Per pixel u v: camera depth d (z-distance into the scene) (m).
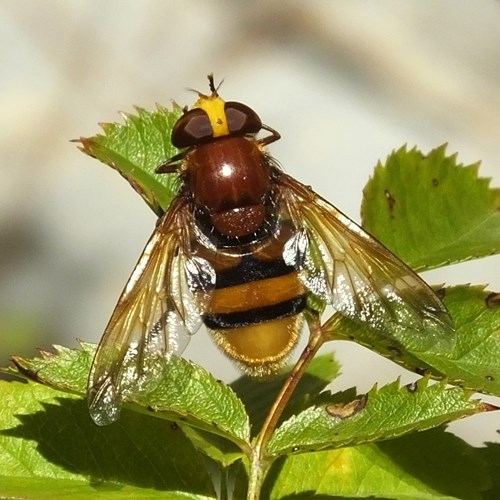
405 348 0.16
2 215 0.35
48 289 0.33
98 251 0.34
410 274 0.17
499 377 0.16
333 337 0.17
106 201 0.36
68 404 0.16
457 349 0.16
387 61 0.38
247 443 0.16
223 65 0.38
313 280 0.17
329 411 0.16
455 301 0.16
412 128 0.35
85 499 0.16
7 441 0.16
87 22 0.39
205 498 0.16
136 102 0.37
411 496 0.16
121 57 0.39
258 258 0.17
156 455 0.16
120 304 0.17
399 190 0.17
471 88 0.37
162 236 0.17
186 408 0.16
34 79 0.38
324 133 0.35
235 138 0.17
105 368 0.16
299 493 0.16
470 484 0.16
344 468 0.16
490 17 0.39
